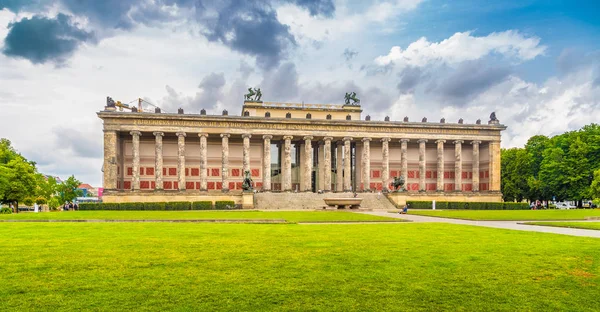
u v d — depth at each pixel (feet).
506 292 49.21
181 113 354.74
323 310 42.32
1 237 96.63
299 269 59.93
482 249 79.05
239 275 56.13
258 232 110.22
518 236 102.42
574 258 69.72
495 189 388.16
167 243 86.07
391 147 410.31
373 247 81.15
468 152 417.69
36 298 45.85
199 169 382.22
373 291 48.93
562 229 127.75
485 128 389.80
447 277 55.72
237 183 386.93
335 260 66.85
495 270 60.08
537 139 429.79
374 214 216.95
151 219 158.92
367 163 377.30
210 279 53.98
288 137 366.22
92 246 81.41
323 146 397.39
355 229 121.19
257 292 48.24
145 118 345.51
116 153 345.92
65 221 155.02
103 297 46.19
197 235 101.86
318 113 401.29
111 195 333.83
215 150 385.70
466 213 226.79
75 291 48.47
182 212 235.61
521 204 329.31
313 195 341.82
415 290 49.52
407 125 379.76
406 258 68.80
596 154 345.92
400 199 331.57
